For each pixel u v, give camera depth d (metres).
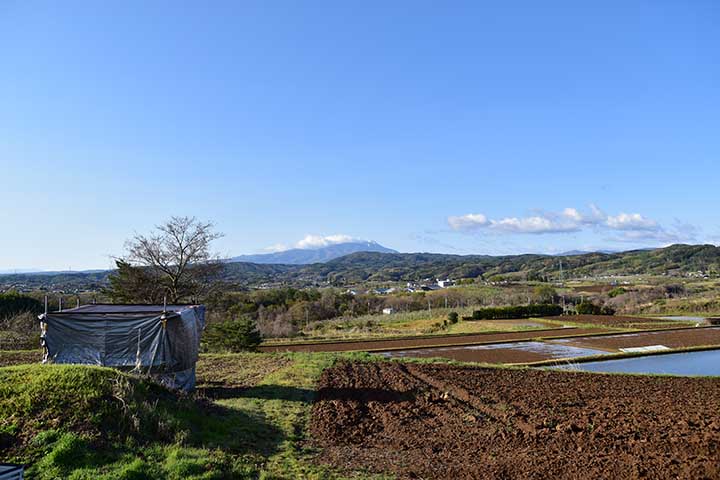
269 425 12.30
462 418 13.37
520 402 15.34
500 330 46.75
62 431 8.96
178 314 15.98
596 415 13.51
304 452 10.45
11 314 39.56
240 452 9.93
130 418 9.77
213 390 16.70
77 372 10.81
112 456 8.59
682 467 8.88
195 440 10.07
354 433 11.98
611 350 32.38
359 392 16.62
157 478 7.92
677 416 13.38
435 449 10.72
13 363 20.89
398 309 80.38
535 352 31.92
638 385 18.83
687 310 65.38
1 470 7.11
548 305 62.53
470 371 21.78
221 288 41.47
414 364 23.66
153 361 15.61
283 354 26.30
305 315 68.25
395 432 12.10
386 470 9.31
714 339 36.94
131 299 38.81
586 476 8.69
